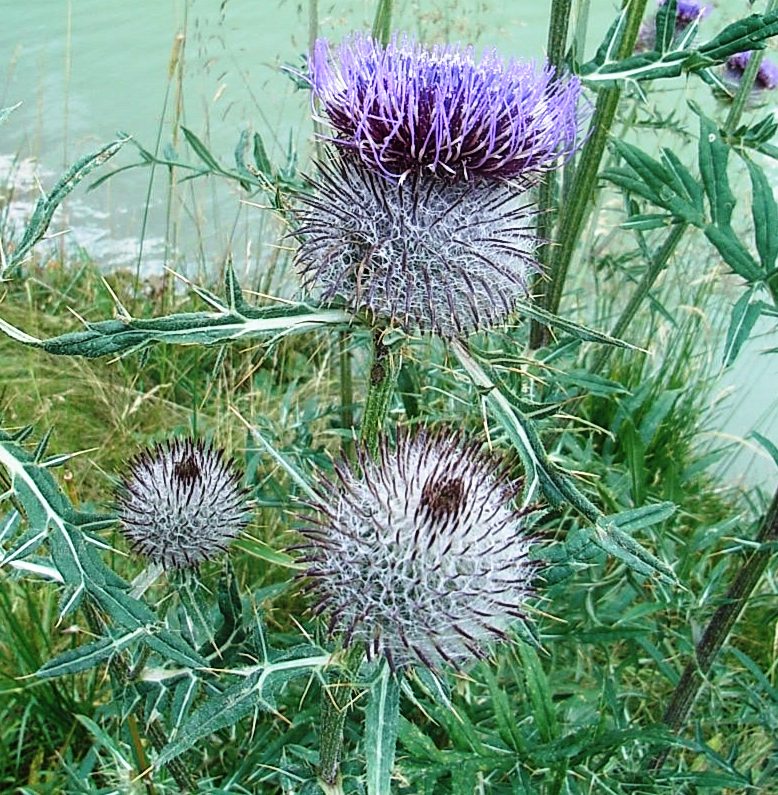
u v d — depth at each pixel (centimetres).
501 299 20
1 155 64
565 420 32
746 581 25
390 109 19
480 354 19
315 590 17
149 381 50
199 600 22
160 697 20
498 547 17
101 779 31
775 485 50
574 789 22
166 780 26
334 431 29
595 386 24
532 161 20
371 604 16
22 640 32
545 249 26
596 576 30
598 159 25
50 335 52
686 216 21
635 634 26
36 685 32
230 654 21
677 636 27
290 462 18
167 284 51
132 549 22
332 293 19
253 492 25
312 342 50
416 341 22
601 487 25
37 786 31
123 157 62
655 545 31
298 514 17
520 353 24
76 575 16
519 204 21
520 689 28
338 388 48
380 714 16
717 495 46
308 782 20
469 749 22
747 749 33
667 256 30
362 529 17
